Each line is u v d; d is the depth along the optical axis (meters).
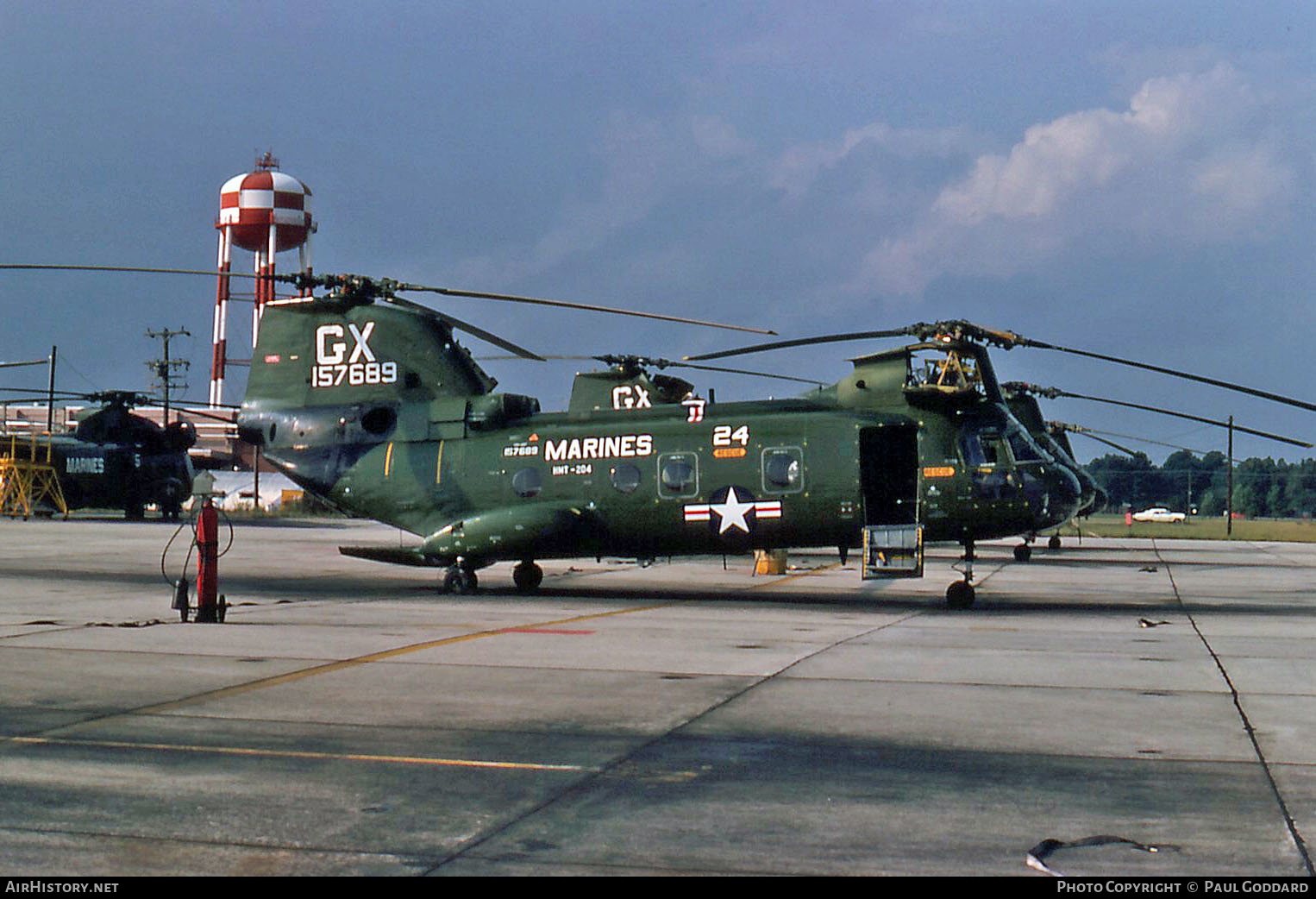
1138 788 7.93
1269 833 6.94
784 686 11.88
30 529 51.97
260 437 25.48
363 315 25.02
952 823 7.12
